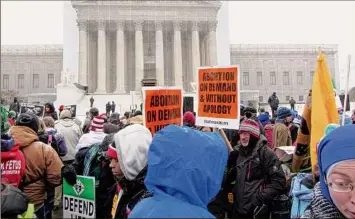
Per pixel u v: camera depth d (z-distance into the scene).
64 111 10.29
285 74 85.19
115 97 64.06
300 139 5.84
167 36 76.31
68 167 4.48
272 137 9.38
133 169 3.58
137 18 70.62
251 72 84.75
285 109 10.57
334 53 83.31
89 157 5.19
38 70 83.69
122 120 14.29
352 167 3.04
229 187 5.83
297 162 5.89
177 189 2.12
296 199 4.29
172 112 6.09
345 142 3.07
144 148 3.61
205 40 75.56
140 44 70.62
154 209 2.08
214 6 72.19
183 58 77.19
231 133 8.33
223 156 2.35
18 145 5.05
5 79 82.94
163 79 70.69
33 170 5.24
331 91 5.49
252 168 5.41
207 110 6.50
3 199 3.30
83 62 69.19
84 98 62.66
